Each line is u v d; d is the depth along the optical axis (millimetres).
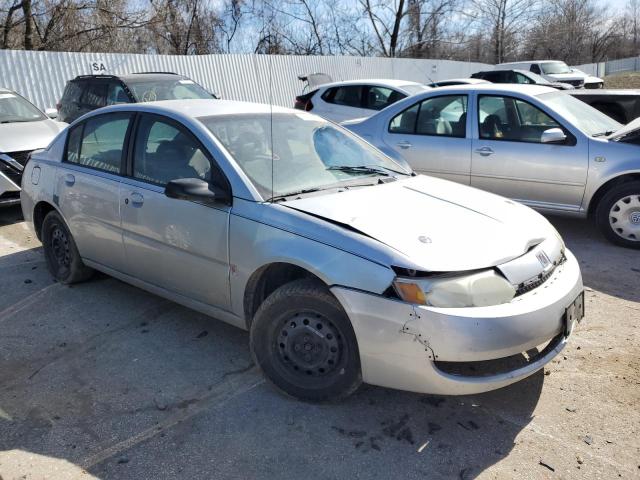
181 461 2795
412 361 2803
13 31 20219
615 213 5957
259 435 2979
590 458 2812
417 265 2805
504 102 6508
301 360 3188
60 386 3455
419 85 11484
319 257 3008
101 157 4395
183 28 24328
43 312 4477
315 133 4238
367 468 2740
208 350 3865
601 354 3773
